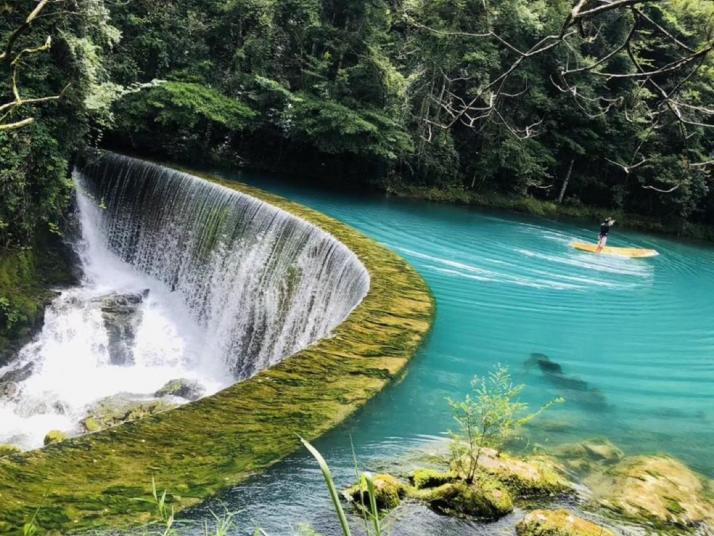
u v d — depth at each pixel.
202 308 15.59
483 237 20.70
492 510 4.29
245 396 5.42
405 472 4.81
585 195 33.47
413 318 8.51
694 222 34.84
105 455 4.20
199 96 22.14
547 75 27.56
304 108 23.38
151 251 17.45
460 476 4.60
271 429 4.89
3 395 12.02
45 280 15.56
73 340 14.20
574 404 7.66
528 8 25.52
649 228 32.69
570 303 13.66
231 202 15.41
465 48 23.72
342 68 25.44
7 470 3.85
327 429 5.05
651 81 3.66
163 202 17.33
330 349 6.88
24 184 13.63
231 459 4.38
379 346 7.21
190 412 5.00
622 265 19.62
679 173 30.16
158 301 16.47
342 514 1.63
